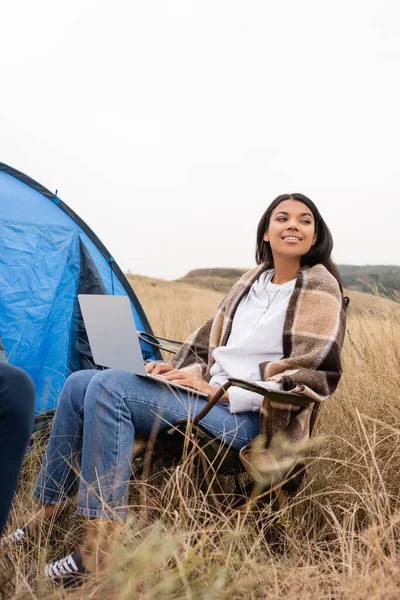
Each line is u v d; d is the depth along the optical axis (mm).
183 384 2066
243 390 2002
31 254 3182
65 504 1936
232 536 1556
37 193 3373
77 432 1996
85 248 3410
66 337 3225
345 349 3510
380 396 2668
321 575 1497
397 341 3238
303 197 2309
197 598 1408
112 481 1788
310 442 1815
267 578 1535
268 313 2209
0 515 1425
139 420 1932
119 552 1480
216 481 1947
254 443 1885
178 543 1557
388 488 2133
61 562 1688
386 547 1773
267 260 2449
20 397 1467
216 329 2426
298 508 2031
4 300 3014
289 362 2014
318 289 2131
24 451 1480
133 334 1986
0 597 1565
